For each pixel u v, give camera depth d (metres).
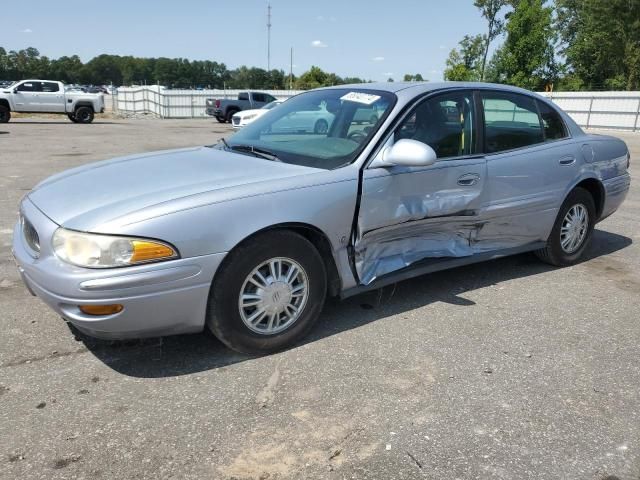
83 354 3.19
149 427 2.54
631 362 3.24
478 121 4.07
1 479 2.20
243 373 3.02
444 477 2.26
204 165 3.47
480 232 4.18
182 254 2.77
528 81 28.02
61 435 2.47
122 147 15.30
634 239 6.05
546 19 27.20
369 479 2.24
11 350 3.22
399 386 2.92
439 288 4.33
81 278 2.63
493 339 3.48
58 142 16.38
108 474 2.24
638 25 40.78
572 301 4.16
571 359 3.26
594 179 4.90
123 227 2.67
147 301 2.73
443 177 3.76
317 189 3.20
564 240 4.86
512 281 4.56
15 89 24.73
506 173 4.16
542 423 2.63
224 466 2.30
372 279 3.55
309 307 3.30
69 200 3.01
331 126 3.83
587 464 2.35
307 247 3.20
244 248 2.97
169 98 36.34
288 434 2.51
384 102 3.75
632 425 2.64
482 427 2.59
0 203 7.21
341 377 3.00
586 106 27.98
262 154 3.73
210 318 3.01
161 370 3.04
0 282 4.30
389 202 3.50
